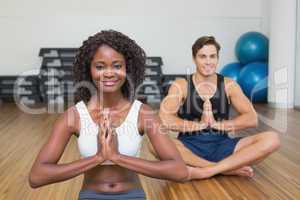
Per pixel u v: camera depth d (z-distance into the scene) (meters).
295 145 3.79
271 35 6.20
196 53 2.66
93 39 1.38
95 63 1.38
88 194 1.42
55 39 7.02
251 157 2.72
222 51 7.22
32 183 1.33
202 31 7.15
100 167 1.44
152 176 1.34
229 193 2.52
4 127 4.73
